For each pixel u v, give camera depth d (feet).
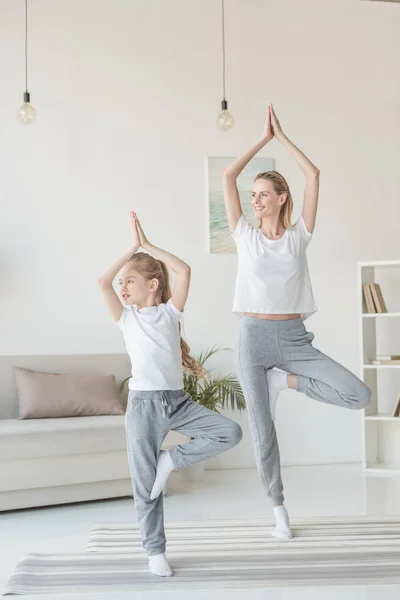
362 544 12.28
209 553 11.88
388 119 21.84
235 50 20.92
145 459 10.75
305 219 12.47
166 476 10.82
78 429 15.84
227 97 20.81
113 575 10.88
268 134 12.54
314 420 21.03
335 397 12.13
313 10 21.44
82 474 15.98
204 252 20.56
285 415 20.88
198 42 20.72
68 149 19.90
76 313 19.79
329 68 21.50
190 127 20.59
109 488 16.49
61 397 17.33
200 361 19.35
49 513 15.38
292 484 18.06
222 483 18.28
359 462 21.22
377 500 15.98
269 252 12.17
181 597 9.88
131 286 11.16
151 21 20.47
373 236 21.62
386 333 21.49
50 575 10.90
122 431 16.35
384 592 9.96
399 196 21.85
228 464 20.40
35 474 15.46
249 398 12.48
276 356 12.32
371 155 21.68
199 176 20.59
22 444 15.25
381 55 21.85
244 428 20.53
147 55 20.42
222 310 20.56
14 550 12.44
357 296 21.33
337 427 21.16
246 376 12.44
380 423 20.54
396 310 21.53
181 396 10.94
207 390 18.83
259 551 11.96
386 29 21.91
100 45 20.17
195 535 13.00
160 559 10.86
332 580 10.50
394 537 12.69
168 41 20.54
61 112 19.89
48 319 19.62
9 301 19.43
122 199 20.17
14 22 19.69
